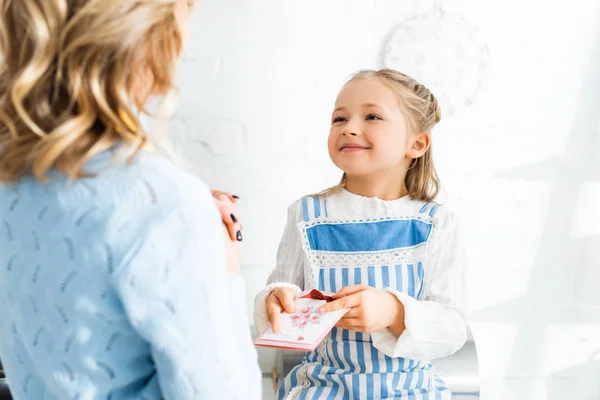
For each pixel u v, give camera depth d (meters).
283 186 1.96
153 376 0.65
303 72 1.92
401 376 1.20
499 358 2.04
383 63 1.92
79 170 0.60
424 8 1.91
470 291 2.02
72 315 0.60
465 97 1.93
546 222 2.00
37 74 0.59
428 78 1.92
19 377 0.68
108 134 0.61
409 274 1.25
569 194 2.00
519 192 1.99
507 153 1.98
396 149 1.24
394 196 1.32
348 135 1.23
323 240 1.29
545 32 1.93
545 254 2.02
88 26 0.58
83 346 0.61
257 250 1.98
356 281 1.25
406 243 1.27
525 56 1.94
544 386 2.04
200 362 0.61
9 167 0.62
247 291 1.98
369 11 1.91
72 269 0.60
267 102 1.93
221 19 1.89
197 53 1.89
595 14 1.93
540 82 1.95
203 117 1.92
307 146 1.95
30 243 0.62
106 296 0.60
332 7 1.90
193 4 0.70
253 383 0.67
